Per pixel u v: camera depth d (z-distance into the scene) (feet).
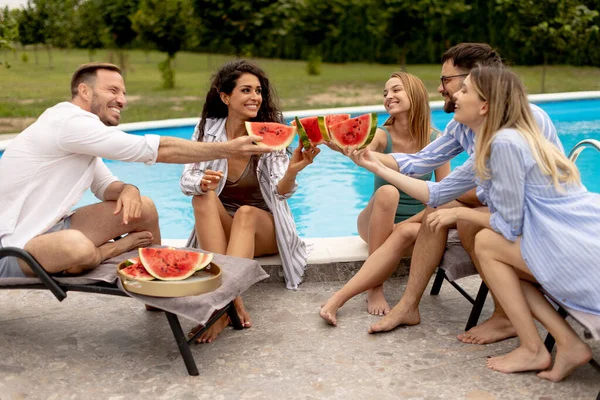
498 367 10.25
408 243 12.14
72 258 10.48
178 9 59.77
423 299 13.19
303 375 10.25
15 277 10.94
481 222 10.46
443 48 74.69
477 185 11.28
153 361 10.79
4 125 39.24
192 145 11.02
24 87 61.46
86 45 73.77
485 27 67.41
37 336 11.73
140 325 12.16
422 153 12.46
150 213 12.05
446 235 11.55
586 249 9.33
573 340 9.79
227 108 13.50
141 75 73.61
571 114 37.52
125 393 9.82
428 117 13.66
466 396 9.59
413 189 11.35
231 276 10.84
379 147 13.69
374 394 9.68
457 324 12.02
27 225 10.89
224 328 11.96
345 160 30.25
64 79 68.59
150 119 41.52
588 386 9.80
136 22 60.54
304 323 12.10
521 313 10.08
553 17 48.96
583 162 28.19
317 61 69.67
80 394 9.80
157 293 9.98
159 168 29.35
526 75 59.26
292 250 13.61
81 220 11.55
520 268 9.93
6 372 10.44
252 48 63.62
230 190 13.70
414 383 9.96
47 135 10.87
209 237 12.37
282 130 11.53
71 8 77.61
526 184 9.77
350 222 21.52
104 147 10.77
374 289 12.62
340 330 11.80
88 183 11.44
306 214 22.47
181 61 86.94
